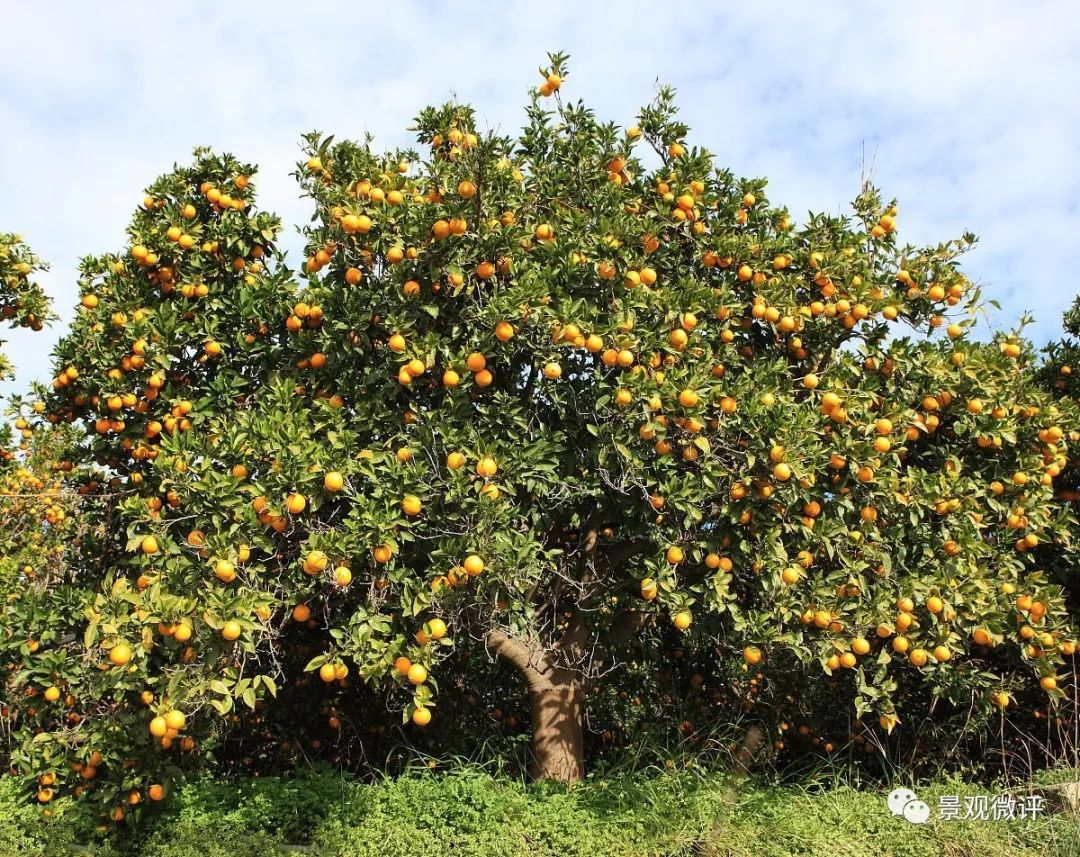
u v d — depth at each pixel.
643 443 5.67
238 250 6.97
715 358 6.11
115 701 5.81
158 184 6.88
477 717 8.05
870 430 5.91
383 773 6.59
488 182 5.55
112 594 4.99
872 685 6.38
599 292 5.91
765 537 5.65
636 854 5.14
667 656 8.38
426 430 5.40
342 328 5.82
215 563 4.86
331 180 5.91
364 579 5.47
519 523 5.89
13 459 8.52
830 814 5.73
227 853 5.17
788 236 6.66
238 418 5.62
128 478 6.89
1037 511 6.82
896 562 6.13
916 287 6.72
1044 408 7.08
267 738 7.83
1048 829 5.50
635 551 6.70
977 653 7.47
